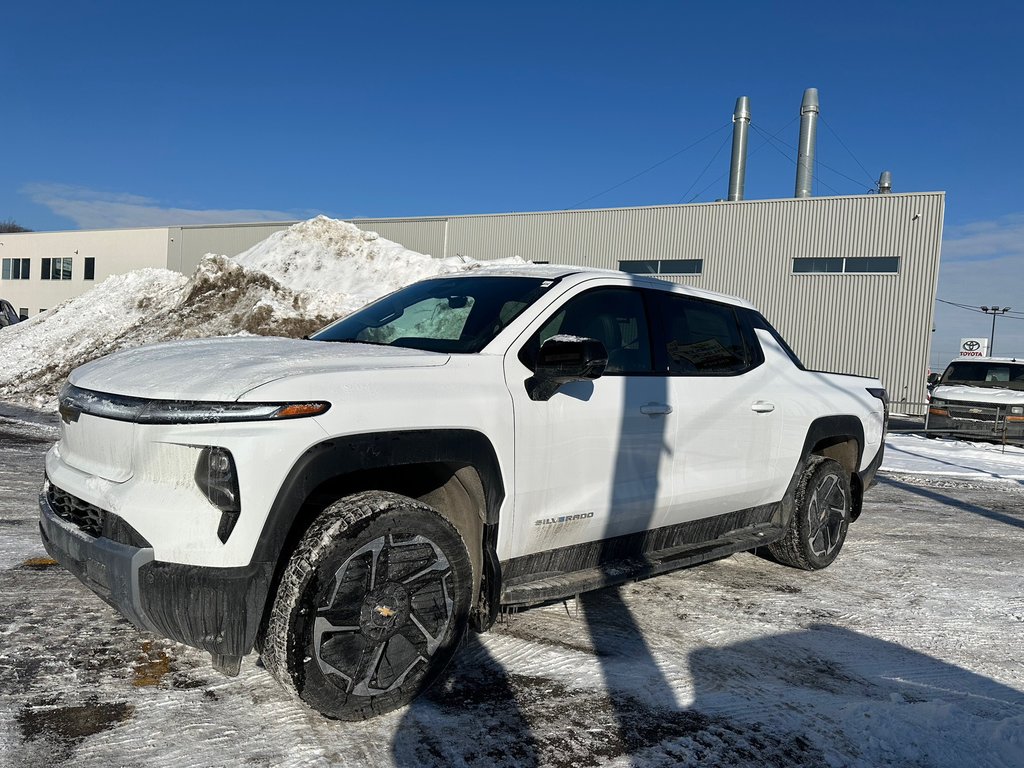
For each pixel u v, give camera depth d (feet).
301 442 8.36
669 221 97.45
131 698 9.61
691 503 13.32
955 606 15.34
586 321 12.05
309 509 9.59
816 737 9.61
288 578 8.42
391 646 9.26
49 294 159.53
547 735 9.30
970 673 11.97
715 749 9.21
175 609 8.11
